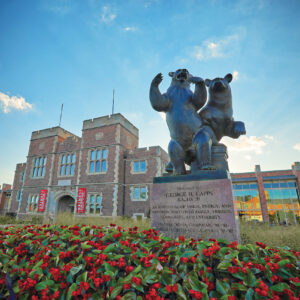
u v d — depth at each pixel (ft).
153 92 13.23
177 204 11.95
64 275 6.57
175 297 5.74
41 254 8.03
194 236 11.08
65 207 74.64
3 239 10.37
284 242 13.88
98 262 6.68
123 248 7.66
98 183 66.39
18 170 97.09
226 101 13.47
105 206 63.00
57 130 82.48
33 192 78.38
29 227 13.60
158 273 6.15
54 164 78.54
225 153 12.84
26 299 5.88
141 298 5.31
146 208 62.54
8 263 7.25
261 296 5.02
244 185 79.25
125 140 73.56
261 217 73.51
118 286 5.71
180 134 13.08
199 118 13.32
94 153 71.41
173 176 12.46
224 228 10.62
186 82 13.94
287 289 5.10
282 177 75.31
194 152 13.34
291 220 70.44
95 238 9.71
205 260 6.69
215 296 5.39
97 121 74.54
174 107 13.37
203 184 11.59
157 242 8.07
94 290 6.07
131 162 68.95
